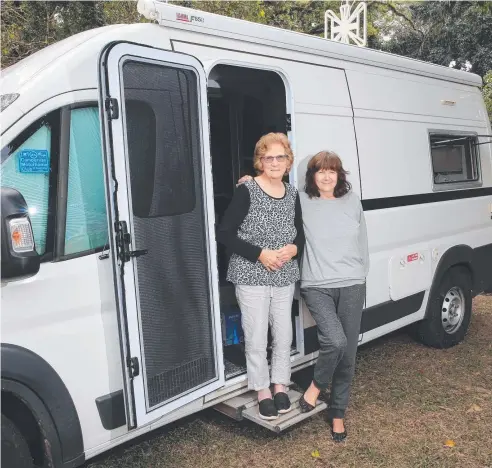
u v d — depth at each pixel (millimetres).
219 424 3877
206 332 3201
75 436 2691
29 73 2732
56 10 8664
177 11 3115
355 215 3574
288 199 3396
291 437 3670
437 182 5145
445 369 4848
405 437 3678
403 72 4867
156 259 2904
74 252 2701
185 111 3033
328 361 3396
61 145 2660
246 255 3258
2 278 2311
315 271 3492
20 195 2328
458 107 5520
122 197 2645
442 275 5141
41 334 2562
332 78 4102
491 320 6344
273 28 3660
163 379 2949
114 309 2838
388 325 4617
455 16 14914
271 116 4277
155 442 3646
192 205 3098
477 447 3543
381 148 4480
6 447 2545
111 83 2590
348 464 3361
